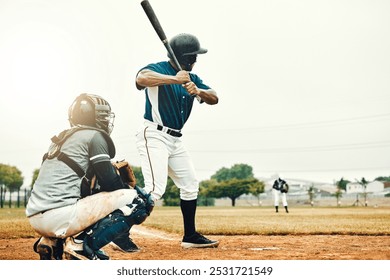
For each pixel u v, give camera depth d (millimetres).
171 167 4160
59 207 3039
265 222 7297
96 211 3115
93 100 3316
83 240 3162
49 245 3205
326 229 5746
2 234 5387
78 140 3135
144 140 4008
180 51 4227
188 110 4188
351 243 4551
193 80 4336
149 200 3332
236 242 4625
